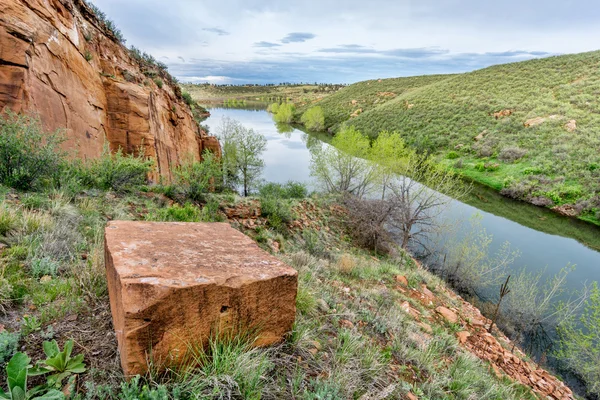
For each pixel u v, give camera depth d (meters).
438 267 13.53
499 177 26.50
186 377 1.63
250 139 23.05
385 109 54.31
